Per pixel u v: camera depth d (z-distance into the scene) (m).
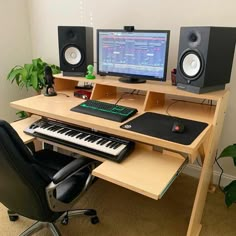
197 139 1.20
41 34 2.63
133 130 1.30
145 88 1.62
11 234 1.60
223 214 1.80
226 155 1.62
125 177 1.12
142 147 1.37
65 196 1.29
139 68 1.76
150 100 1.64
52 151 1.71
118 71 1.85
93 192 2.01
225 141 1.98
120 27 2.13
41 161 1.59
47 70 1.92
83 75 1.95
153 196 1.02
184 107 1.70
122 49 1.78
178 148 1.15
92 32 1.99
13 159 0.98
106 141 1.37
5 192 1.19
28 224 1.68
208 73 1.41
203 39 1.35
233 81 1.81
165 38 1.60
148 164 1.22
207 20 1.78
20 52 2.66
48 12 2.49
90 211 1.67
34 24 2.64
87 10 2.25
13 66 2.62
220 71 1.47
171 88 1.60
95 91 1.81
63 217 1.58
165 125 1.36
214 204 1.89
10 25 2.50
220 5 1.71
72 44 1.89
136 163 1.23
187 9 1.82
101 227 1.67
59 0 2.37
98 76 1.97
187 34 1.43
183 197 1.96
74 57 1.93
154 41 1.64
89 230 1.64
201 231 1.65
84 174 1.42
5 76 2.57
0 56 2.48
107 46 1.83
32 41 2.73
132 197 1.96
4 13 2.43
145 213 1.80
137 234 1.62
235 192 1.63
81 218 1.74
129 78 1.83
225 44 1.43
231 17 1.70
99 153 1.29
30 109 1.65
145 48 1.69
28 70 2.33
